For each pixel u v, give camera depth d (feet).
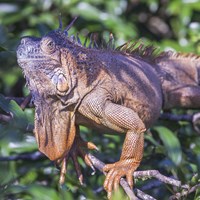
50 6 51.44
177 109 42.06
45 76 32.32
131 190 30.01
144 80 35.65
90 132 40.65
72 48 33.12
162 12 55.93
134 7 54.95
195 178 31.12
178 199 29.81
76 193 35.58
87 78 33.01
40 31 43.93
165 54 40.14
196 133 41.09
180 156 36.58
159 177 30.37
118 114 32.63
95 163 33.45
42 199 31.30
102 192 35.76
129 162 32.32
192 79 40.29
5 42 36.17
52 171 39.29
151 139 38.14
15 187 31.60
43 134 32.37
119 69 34.50
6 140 31.24
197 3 51.24
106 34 48.21
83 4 49.75
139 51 37.83
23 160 38.93
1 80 50.03
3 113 35.22
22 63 32.35
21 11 50.03
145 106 35.19
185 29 50.14
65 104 32.71
